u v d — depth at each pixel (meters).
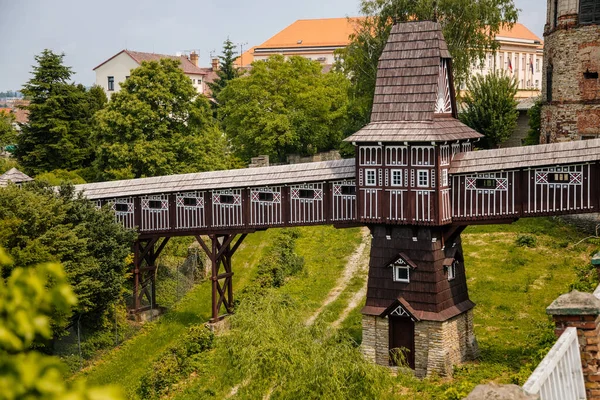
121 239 41.81
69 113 71.31
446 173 35.47
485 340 38.06
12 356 7.15
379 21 66.69
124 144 61.59
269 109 79.06
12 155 73.56
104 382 36.81
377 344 36.50
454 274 36.56
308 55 118.25
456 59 63.38
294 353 26.17
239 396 27.67
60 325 33.53
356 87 69.19
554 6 52.53
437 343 34.69
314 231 59.66
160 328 43.28
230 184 41.44
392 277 36.12
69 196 41.81
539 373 12.25
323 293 47.31
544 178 34.03
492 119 66.00
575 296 14.73
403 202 35.41
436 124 35.34
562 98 51.19
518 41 108.12
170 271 49.75
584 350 14.55
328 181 39.22
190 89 64.31
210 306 46.31
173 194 43.25
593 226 51.56
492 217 35.22
